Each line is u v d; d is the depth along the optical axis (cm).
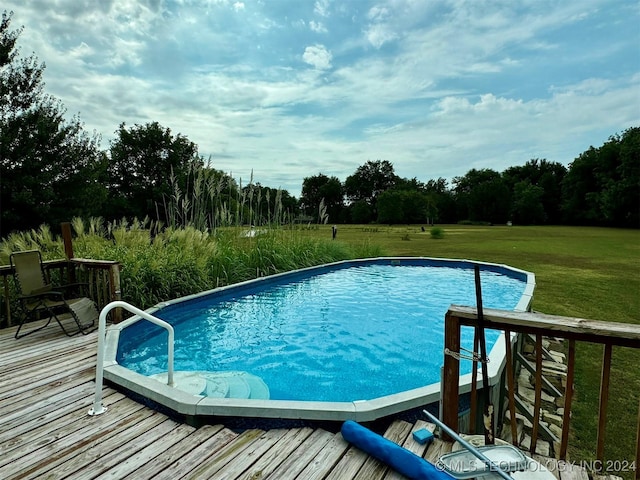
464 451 202
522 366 483
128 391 307
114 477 203
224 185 984
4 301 505
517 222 5488
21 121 1070
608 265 1311
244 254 911
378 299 826
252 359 494
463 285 969
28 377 329
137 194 2048
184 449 230
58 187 1161
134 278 580
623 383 442
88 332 449
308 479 200
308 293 878
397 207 5422
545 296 856
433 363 488
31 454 222
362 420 261
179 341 555
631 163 3791
